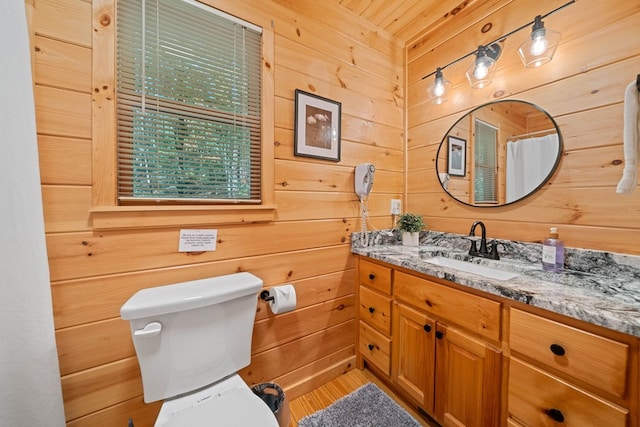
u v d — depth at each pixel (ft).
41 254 2.61
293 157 4.46
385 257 4.56
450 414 3.59
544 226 3.96
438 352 3.74
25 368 2.58
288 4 4.34
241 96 3.96
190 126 3.57
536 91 4.02
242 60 3.95
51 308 2.68
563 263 3.60
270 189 4.18
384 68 5.74
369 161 5.53
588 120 3.50
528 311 2.77
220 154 3.81
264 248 4.20
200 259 3.64
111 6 2.98
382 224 5.82
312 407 4.40
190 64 3.53
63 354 2.86
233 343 3.32
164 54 3.34
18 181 2.50
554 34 3.44
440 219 5.50
